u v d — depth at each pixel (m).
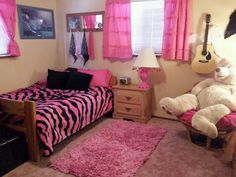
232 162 2.26
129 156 2.42
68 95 3.12
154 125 3.30
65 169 2.21
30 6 3.57
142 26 3.51
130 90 3.37
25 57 3.58
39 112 2.39
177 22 3.10
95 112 3.14
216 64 2.99
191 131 2.72
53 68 4.17
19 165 2.31
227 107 2.48
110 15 3.50
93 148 2.59
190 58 3.27
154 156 2.44
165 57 3.30
